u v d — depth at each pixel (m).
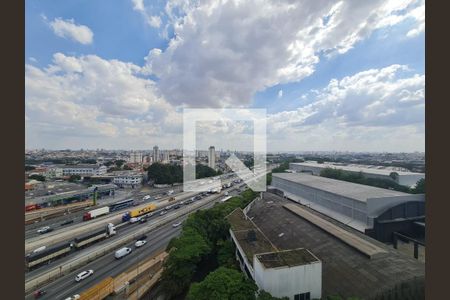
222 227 27.86
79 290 22.22
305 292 16.34
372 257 18.53
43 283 23.25
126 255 29.28
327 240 22.84
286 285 15.98
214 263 26.30
